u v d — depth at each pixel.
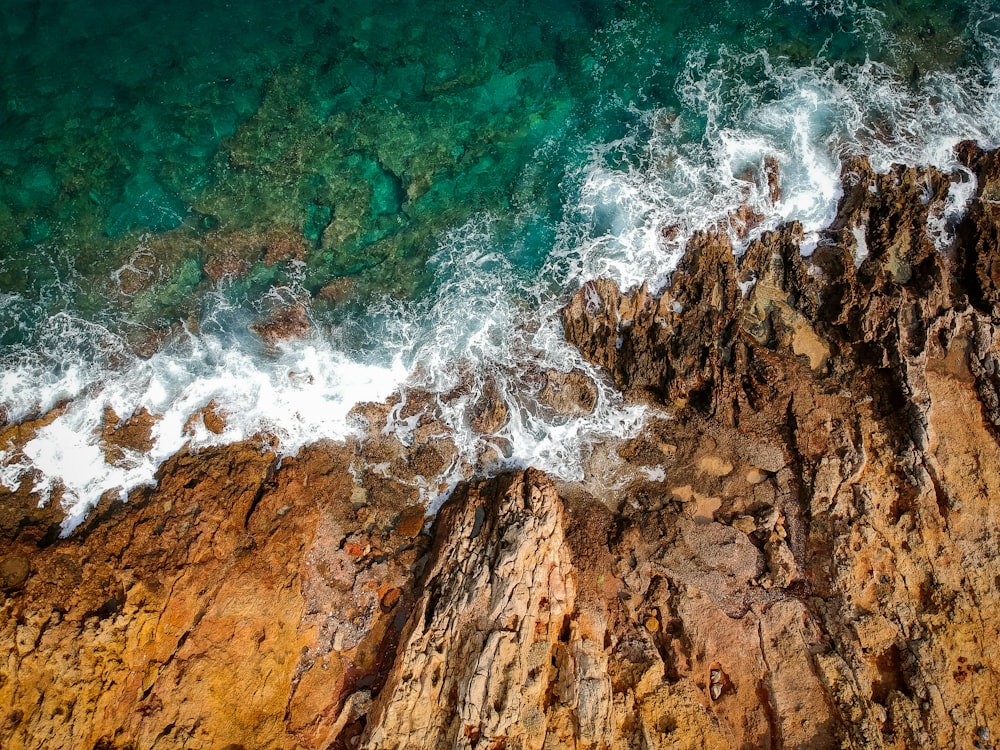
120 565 12.80
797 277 15.35
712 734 11.98
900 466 13.35
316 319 16.45
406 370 16.03
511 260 16.75
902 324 14.15
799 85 17.20
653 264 15.97
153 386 15.48
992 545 12.70
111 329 16.00
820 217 15.97
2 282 16.25
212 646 12.34
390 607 13.65
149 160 17.20
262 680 12.43
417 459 15.17
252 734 12.07
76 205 16.86
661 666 12.55
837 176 16.22
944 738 11.62
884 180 15.81
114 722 11.68
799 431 14.12
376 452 15.31
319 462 15.05
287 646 12.87
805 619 12.94
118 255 16.61
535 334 16.06
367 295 16.69
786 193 16.20
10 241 16.55
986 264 14.73
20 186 16.88
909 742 11.68
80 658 11.55
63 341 15.83
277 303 16.48
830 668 12.31
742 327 15.26
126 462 14.68
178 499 13.77
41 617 11.88
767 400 14.52
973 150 16.06
